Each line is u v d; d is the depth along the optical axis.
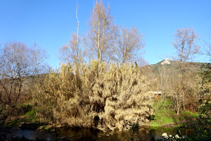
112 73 12.23
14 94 17.66
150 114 14.22
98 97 11.54
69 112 12.73
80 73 12.86
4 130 9.41
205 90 6.59
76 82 12.42
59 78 13.12
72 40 23.94
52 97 13.13
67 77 12.56
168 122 15.10
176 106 18.23
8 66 16.86
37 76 20.12
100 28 23.72
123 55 24.69
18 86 18.22
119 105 11.87
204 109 6.38
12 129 11.62
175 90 19.47
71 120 12.35
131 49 24.34
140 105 12.80
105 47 23.48
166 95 21.78
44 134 10.78
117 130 12.44
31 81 19.94
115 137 10.72
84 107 11.96
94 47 23.66
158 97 21.66
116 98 12.00
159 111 17.47
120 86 12.06
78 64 13.70
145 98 13.04
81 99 11.70
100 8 23.55
